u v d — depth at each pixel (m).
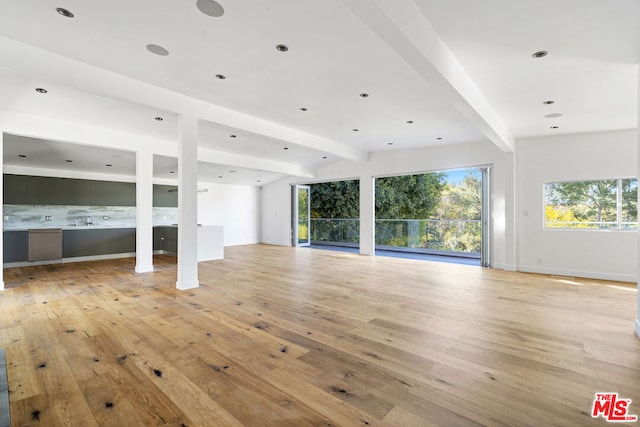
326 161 9.07
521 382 2.09
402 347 2.63
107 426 1.65
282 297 4.18
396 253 9.30
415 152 7.72
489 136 5.02
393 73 3.54
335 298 4.14
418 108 4.71
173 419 1.71
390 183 12.55
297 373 2.21
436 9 2.35
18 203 6.61
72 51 3.16
